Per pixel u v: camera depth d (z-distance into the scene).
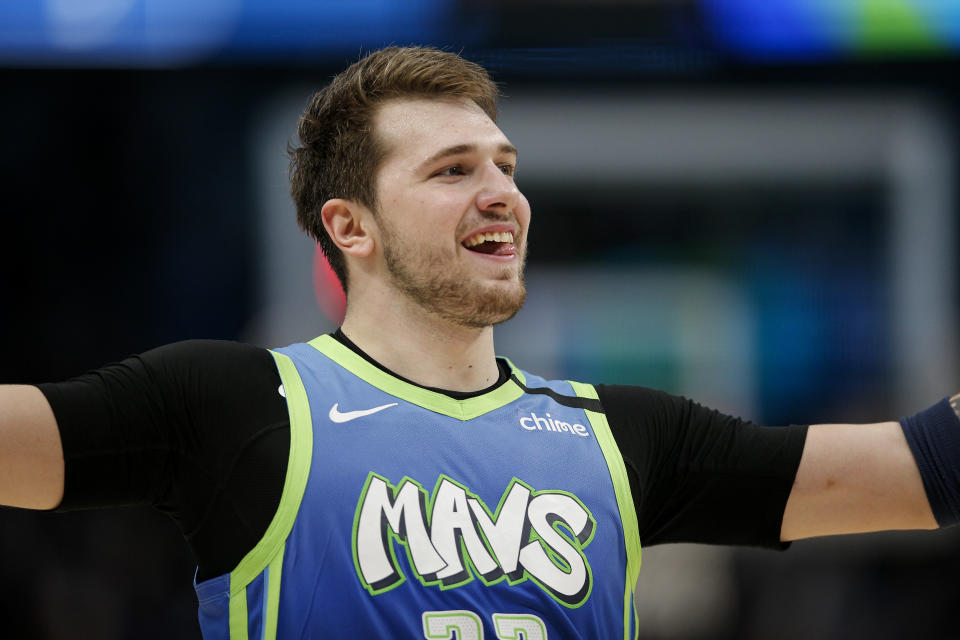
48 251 24.39
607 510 7.36
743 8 24.11
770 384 24.58
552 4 24.05
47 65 23.80
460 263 7.54
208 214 24.50
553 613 6.86
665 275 24.77
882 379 24.44
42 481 6.55
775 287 24.72
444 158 7.59
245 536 6.70
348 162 7.96
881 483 7.81
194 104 24.34
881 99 24.62
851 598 20.77
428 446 7.11
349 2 23.88
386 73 7.96
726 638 20.72
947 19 23.95
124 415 6.77
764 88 24.64
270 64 24.12
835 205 24.77
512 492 7.13
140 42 23.81
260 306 24.44
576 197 24.78
